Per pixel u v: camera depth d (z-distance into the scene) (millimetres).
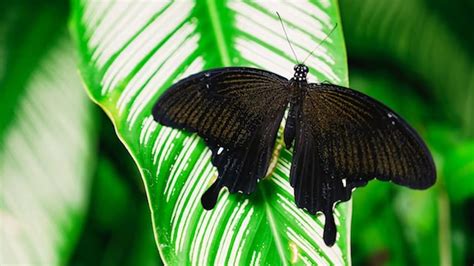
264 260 678
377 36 855
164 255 673
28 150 741
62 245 730
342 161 673
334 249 675
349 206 674
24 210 731
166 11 703
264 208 685
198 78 663
